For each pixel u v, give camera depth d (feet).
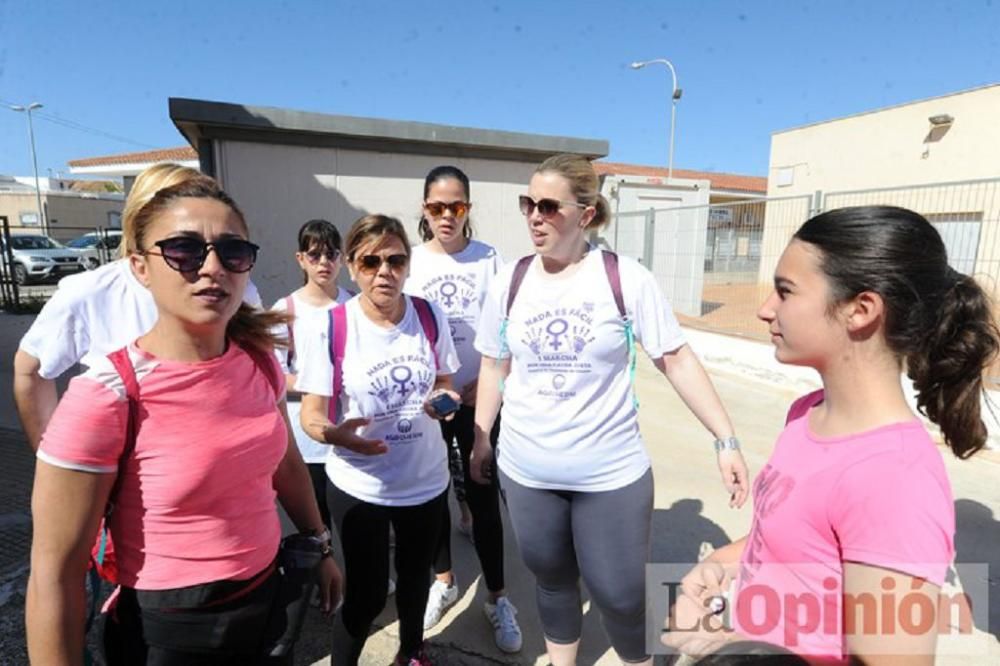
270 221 21.58
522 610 9.10
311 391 6.74
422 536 6.88
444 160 23.94
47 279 55.26
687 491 13.17
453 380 8.92
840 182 44.50
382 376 6.68
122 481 4.07
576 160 6.16
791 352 3.76
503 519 11.98
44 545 3.83
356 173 22.57
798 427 4.01
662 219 32.96
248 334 4.74
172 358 4.17
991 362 3.56
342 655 6.74
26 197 89.92
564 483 6.19
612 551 6.17
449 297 9.11
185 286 4.00
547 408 6.19
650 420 18.33
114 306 6.46
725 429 6.23
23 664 7.55
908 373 3.71
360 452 6.25
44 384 6.65
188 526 4.18
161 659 4.26
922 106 39.55
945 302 3.45
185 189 4.15
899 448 3.19
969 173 37.55
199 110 19.52
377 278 6.53
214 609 4.34
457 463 10.62
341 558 10.13
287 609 4.82
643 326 6.16
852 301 3.43
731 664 4.06
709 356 25.04
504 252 25.64
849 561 3.20
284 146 21.44
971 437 3.65
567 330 6.10
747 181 101.55
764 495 3.93
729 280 29.25
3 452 14.42
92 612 4.79
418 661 7.24
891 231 3.38
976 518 11.76
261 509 4.66
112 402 3.86
